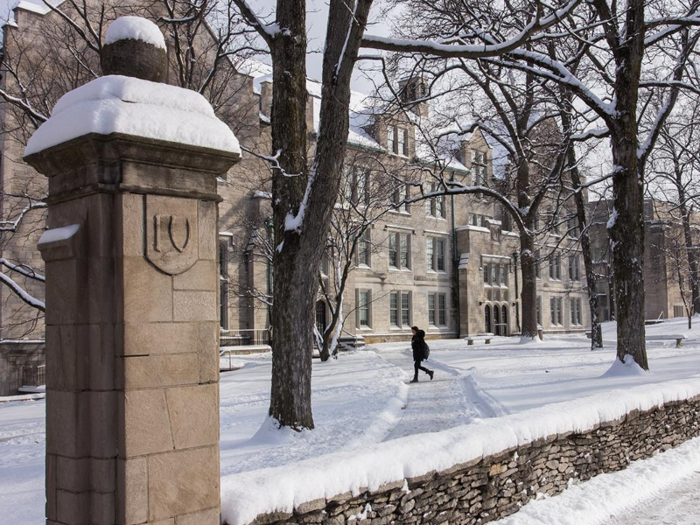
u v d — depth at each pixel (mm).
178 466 4184
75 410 4055
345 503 5016
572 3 11031
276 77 10828
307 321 10273
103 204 4078
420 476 5598
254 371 22484
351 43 9617
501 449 6590
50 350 4289
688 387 10891
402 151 35062
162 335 4184
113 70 4574
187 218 4375
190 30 16891
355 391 15773
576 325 57406
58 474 4172
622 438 8906
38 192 23422
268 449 8984
